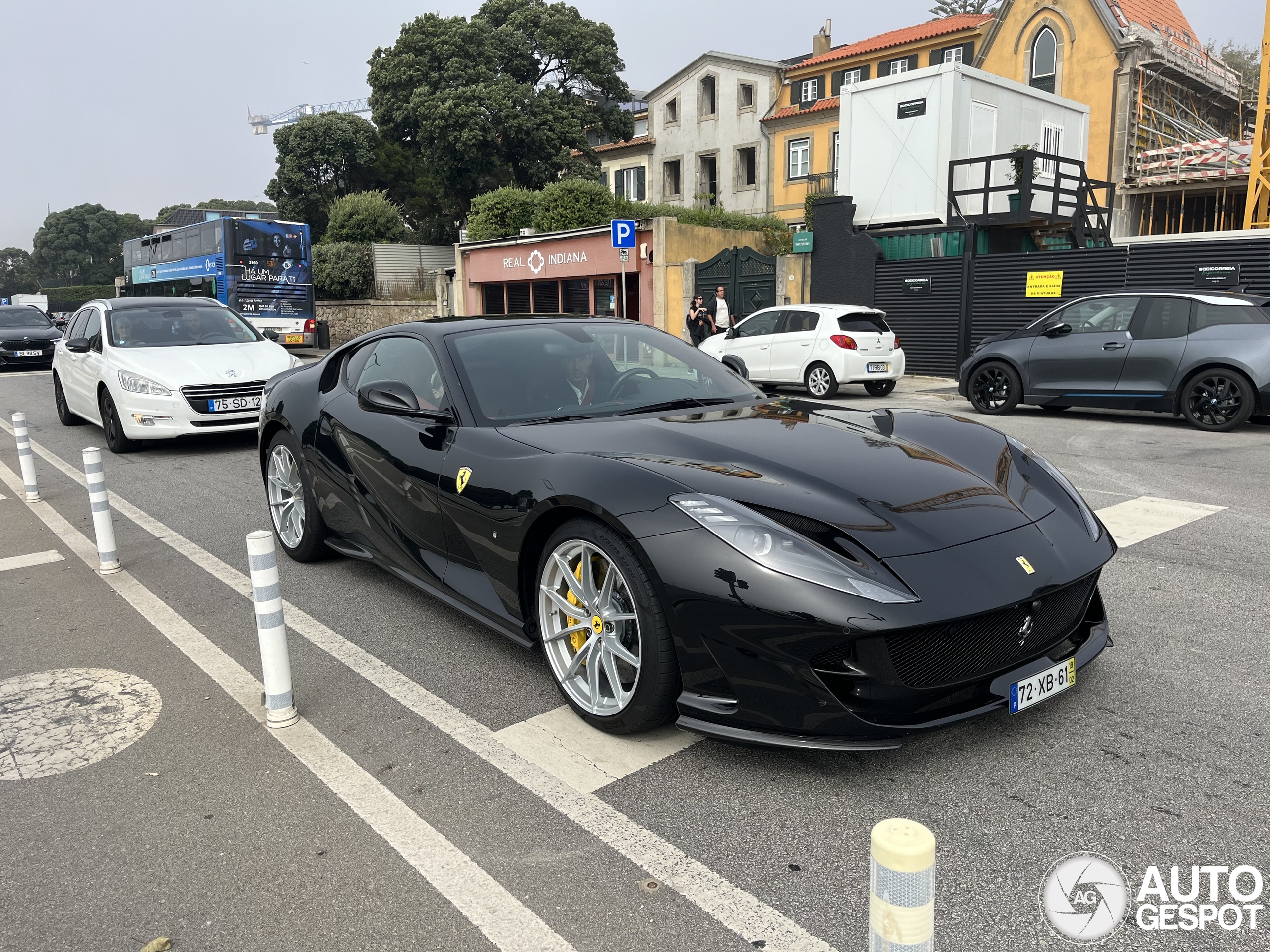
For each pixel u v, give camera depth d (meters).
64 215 112.12
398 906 2.13
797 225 33.06
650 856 2.29
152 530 6.06
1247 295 9.45
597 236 21.67
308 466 4.71
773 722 2.51
